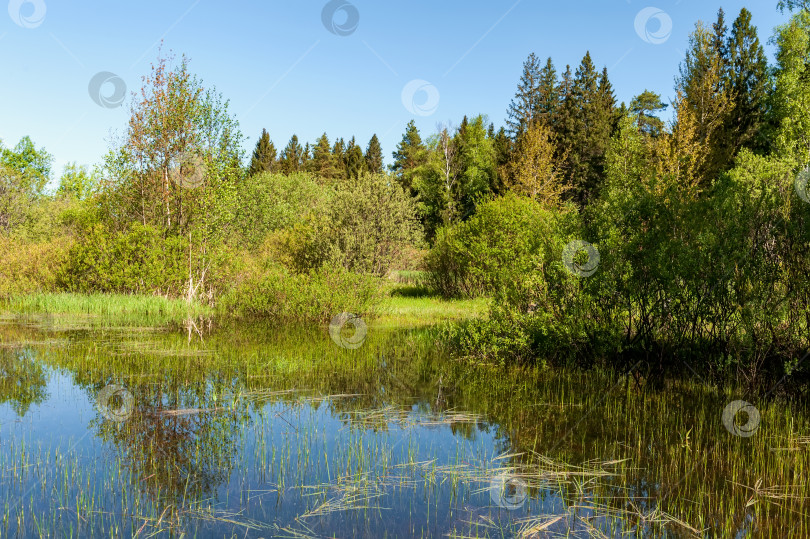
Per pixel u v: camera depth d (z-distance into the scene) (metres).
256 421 5.77
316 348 10.03
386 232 18.91
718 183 7.79
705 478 4.29
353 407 6.31
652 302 7.71
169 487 4.10
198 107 17.36
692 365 7.54
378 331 12.40
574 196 38.19
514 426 5.61
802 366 6.80
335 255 18.05
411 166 56.66
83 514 3.64
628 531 3.46
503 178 34.84
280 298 14.10
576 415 5.96
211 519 3.59
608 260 7.64
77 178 41.88
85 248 16.88
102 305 14.91
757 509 3.75
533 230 9.14
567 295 8.32
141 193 17.66
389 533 3.40
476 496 3.98
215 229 18.08
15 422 5.64
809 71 24.50
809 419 5.71
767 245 6.97
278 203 32.88
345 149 78.44
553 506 3.82
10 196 30.23
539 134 33.09
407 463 4.61
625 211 7.64
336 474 4.38
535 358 8.71
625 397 6.65
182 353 9.32
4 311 14.85
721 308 7.40
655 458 4.70
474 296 18.36
